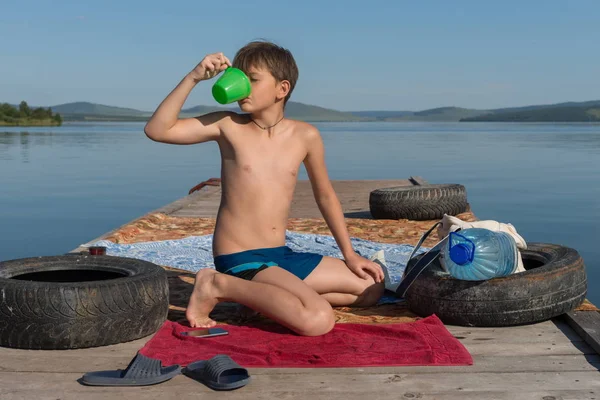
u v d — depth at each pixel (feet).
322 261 13.60
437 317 12.53
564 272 12.64
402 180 43.09
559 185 55.67
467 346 11.44
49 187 56.70
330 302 13.82
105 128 335.26
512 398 9.29
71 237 33.73
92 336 11.24
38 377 10.06
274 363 10.39
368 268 13.73
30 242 32.37
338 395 9.37
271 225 13.05
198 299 12.40
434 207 25.96
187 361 10.52
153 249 20.65
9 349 11.27
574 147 122.01
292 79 12.84
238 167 12.93
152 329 12.01
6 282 11.28
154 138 12.34
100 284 11.36
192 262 18.66
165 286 12.37
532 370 10.33
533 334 12.10
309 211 29.48
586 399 9.26
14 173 69.67
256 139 12.97
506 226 14.55
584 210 41.27
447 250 12.88
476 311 12.36
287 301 11.68
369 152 109.09
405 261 18.66
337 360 10.44
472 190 52.06
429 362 10.50
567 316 12.71
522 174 66.13
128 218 39.91
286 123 13.24
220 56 12.11
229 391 9.48
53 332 11.07
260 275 12.37
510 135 206.59
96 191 53.83
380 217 26.73
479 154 101.45
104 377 9.72
